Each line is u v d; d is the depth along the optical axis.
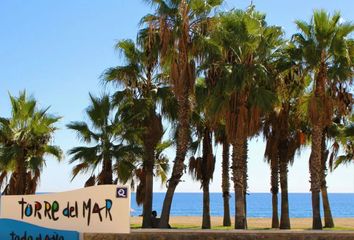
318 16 27.75
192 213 97.88
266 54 26.58
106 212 14.26
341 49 27.05
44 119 30.27
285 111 31.41
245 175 30.31
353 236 15.13
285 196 32.62
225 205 35.88
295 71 28.30
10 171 29.52
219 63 26.64
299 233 15.19
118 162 28.56
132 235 15.20
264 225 39.81
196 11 27.05
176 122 30.86
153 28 27.09
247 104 26.47
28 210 14.59
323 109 27.62
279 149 32.53
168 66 28.20
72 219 14.37
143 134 31.03
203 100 27.12
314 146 28.59
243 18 26.64
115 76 30.81
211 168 34.00
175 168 27.25
